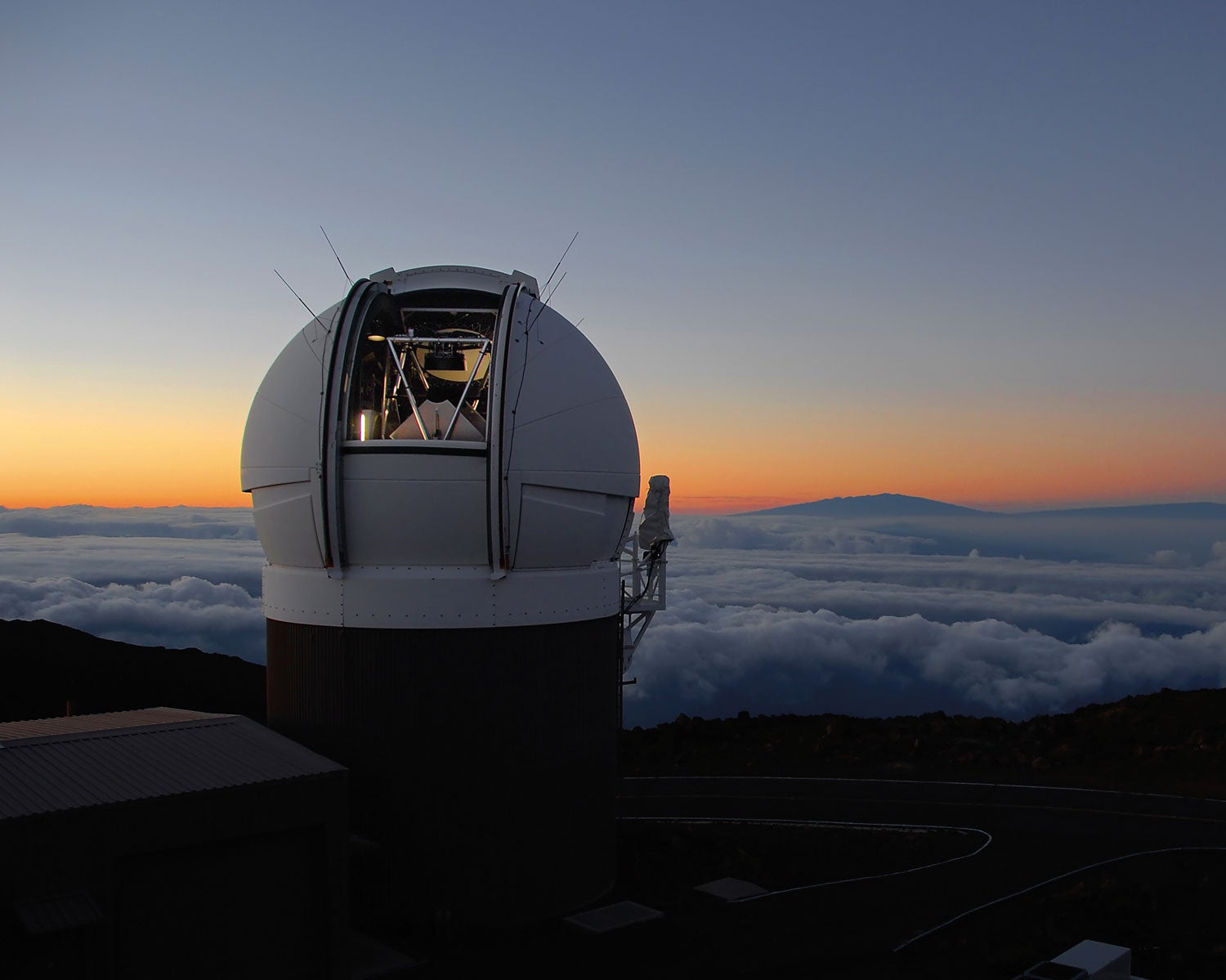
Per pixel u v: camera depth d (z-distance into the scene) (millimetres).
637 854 19938
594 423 16531
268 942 13258
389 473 15312
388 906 15617
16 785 12445
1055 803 24219
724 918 16578
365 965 14250
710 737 32125
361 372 17734
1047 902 17375
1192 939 15930
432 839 15641
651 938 15594
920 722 33812
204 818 12633
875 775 27344
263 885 13242
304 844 13586
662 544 19812
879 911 16953
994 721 33344
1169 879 18656
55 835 11625
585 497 16375
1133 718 32812
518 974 14125
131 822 12117
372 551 15672
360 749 15664
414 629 15578
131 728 14969
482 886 15797
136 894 12273
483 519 15508
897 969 14562
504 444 15258
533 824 16125
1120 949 13742
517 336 16016
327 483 15266
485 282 17531
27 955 11406
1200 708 33000
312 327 16906
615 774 18000
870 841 21281
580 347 17078
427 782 15633
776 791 25719
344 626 15688
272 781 13188
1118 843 20938
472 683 15711
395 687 15617
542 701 16188
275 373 16797
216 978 12805
